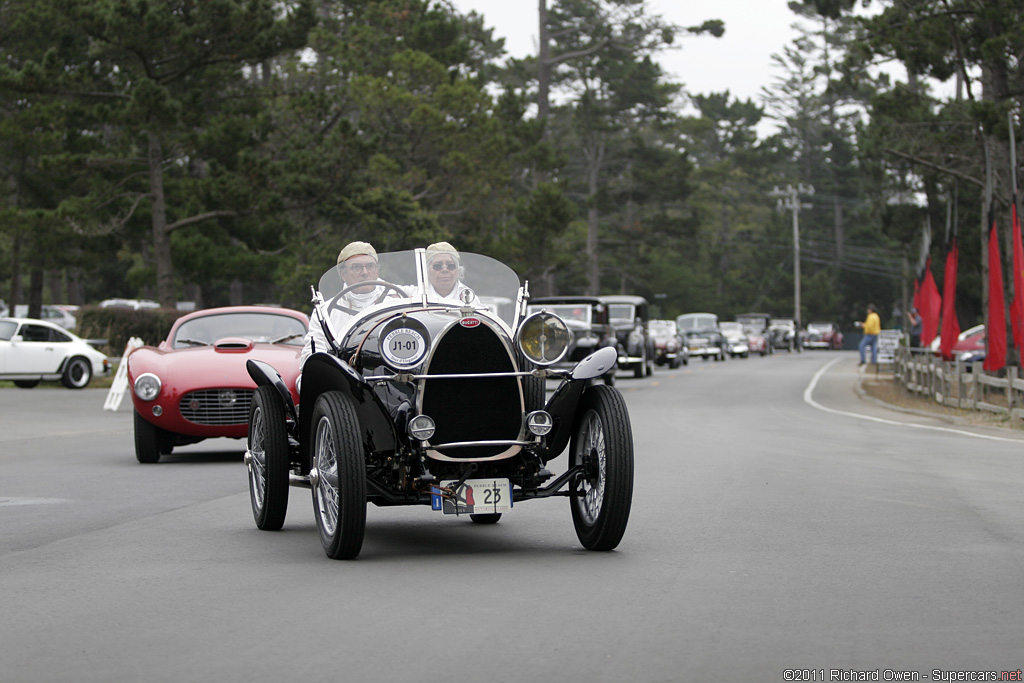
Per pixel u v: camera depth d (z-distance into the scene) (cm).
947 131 4097
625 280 12044
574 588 833
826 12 4100
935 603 779
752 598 797
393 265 1056
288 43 4809
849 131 14138
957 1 3659
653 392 3825
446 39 7900
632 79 10775
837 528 1099
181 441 1764
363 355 989
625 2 7944
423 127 6406
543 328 948
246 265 5706
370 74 6894
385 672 625
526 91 8881
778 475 1538
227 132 5341
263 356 1716
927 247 4416
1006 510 1220
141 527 1141
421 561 949
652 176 10794
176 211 5447
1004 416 2617
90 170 5041
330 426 928
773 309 14075
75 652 672
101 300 11350
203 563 946
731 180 14838
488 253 6719
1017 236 2784
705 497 1319
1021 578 861
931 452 1878
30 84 4550
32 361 3706
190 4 4597
